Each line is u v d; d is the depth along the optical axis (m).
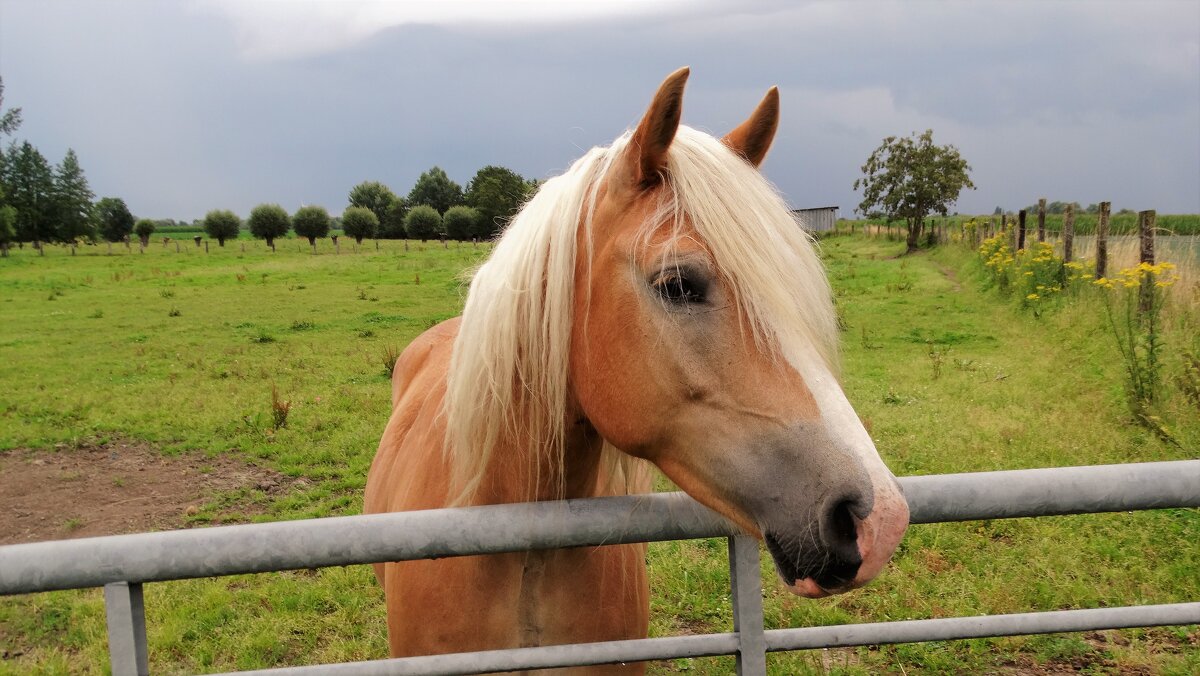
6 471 5.62
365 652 3.12
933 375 7.55
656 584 3.48
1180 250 10.16
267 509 4.86
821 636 1.37
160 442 6.28
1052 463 4.56
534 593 1.58
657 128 1.25
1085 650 2.83
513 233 1.48
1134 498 1.24
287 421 6.64
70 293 18.08
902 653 2.85
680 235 1.23
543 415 1.43
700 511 1.29
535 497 1.50
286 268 24.75
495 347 1.43
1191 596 3.06
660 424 1.24
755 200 1.28
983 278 14.56
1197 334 6.62
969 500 1.23
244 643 3.20
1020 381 6.97
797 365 1.18
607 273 1.28
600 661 1.32
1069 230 10.91
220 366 9.19
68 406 7.36
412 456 1.98
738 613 1.35
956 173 25.75
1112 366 6.77
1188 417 5.06
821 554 1.10
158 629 3.32
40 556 1.13
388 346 10.37
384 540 1.20
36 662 3.13
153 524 4.66
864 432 1.16
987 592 3.16
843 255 26.48
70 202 57.00
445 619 1.60
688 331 1.21
